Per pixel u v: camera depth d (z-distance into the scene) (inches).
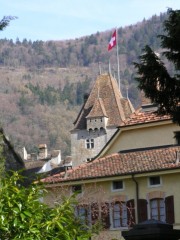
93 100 7657.5
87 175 2834.6
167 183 2731.3
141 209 2760.8
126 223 2736.2
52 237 576.4
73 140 7598.4
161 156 2849.4
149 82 1173.7
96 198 2559.1
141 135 3058.6
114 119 7490.2
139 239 705.6
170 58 1171.9
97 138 7490.2
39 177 650.8
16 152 2527.1
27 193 607.8
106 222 2731.3
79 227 622.8
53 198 1946.4
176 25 1149.1
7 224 563.8
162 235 697.6
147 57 1170.6
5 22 1016.9
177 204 2701.8
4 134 2476.6
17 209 571.5
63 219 589.6
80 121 7613.2
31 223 568.7
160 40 1177.4
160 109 1196.5
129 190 2790.4
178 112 1184.2
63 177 2842.0
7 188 591.5
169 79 1169.4
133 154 2974.9
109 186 2827.3
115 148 3115.2
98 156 3147.1
